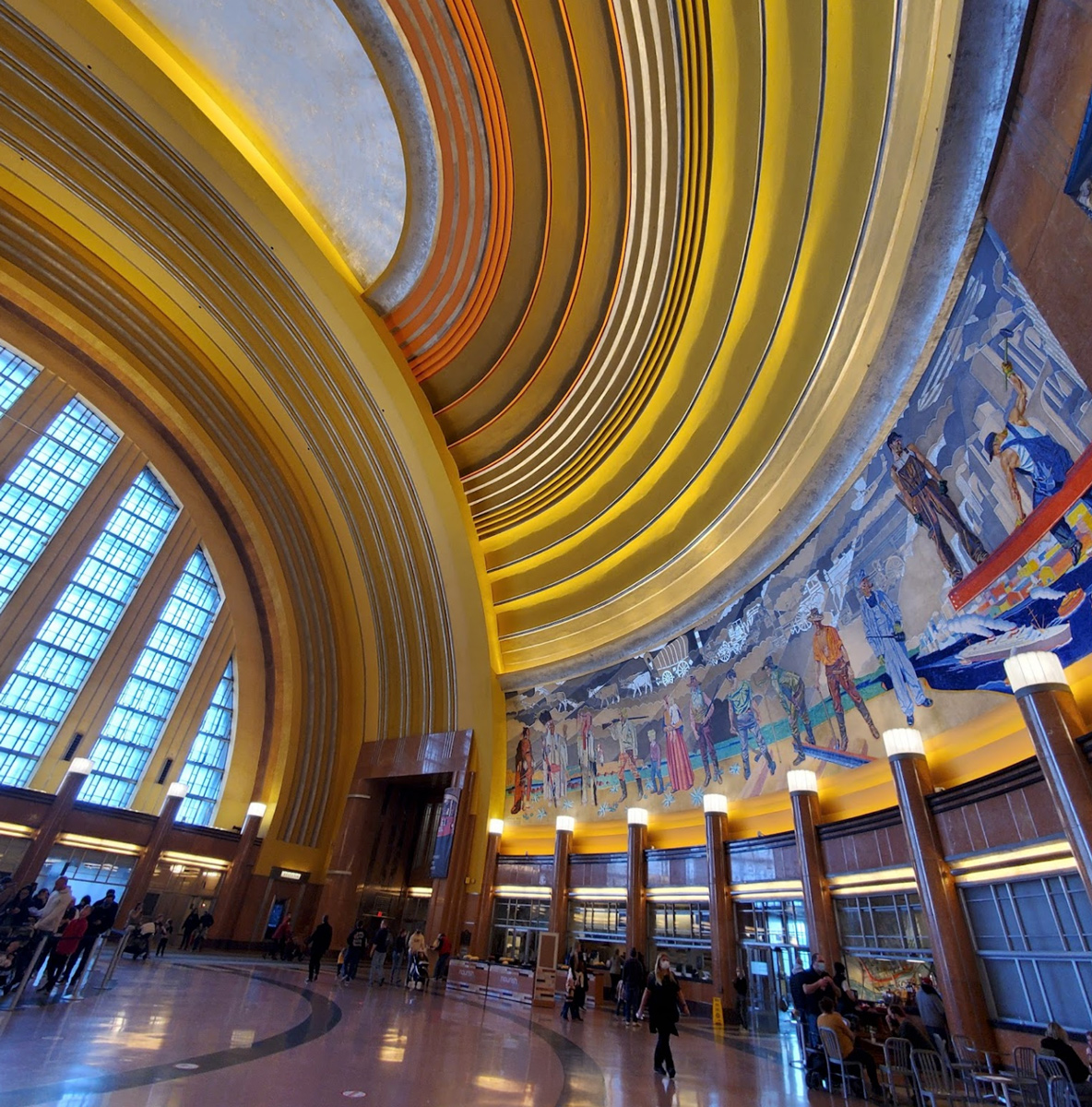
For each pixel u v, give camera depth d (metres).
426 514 20.09
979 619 7.50
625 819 15.27
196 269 17.72
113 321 19.25
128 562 21.44
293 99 15.91
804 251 11.24
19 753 18.05
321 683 22.44
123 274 18.25
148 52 14.80
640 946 13.48
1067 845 6.11
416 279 18.19
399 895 20.67
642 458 17.11
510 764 18.94
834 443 10.16
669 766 14.52
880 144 8.94
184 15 14.80
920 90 7.62
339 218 18.02
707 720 13.68
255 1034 5.92
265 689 23.00
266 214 16.34
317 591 22.81
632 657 16.59
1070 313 5.72
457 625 20.30
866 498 9.88
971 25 6.34
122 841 18.17
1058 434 6.31
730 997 11.26
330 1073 4.61
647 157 13.65
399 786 21.45
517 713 19.42
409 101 15.15
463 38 13.90
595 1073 5.80
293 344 18.94
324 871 20.95
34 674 18.75
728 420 14.08
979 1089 5.86
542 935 12.27
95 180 15.83
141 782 20.02
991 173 6.84
